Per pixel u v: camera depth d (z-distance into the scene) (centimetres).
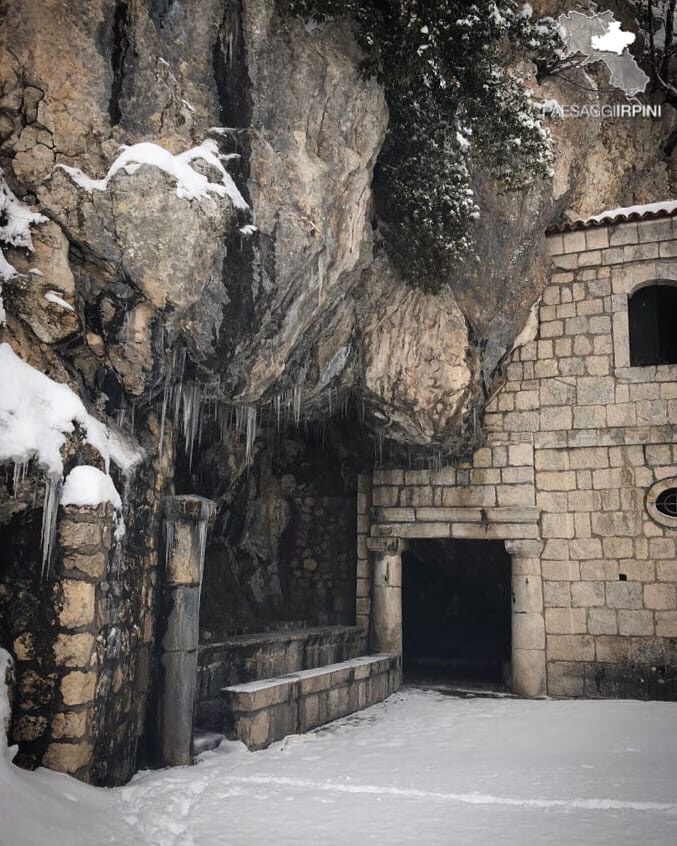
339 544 1209
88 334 588
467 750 685
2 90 547
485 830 457
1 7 545
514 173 861
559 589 1051
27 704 486
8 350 525
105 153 574
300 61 674
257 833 452
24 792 430
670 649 995
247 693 673
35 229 553
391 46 721
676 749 675
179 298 597
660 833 448
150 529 614
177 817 477
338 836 447
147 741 604
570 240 1111
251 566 1163
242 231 632
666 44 1325
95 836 424
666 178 1315
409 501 1135
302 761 636
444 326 955
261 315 653
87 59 568
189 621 623
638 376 1057
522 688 1038
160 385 635
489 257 977
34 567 498
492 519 1089
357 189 734
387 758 650
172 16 625
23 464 491
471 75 784
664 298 1230
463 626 1547
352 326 890
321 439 1221
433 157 828
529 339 1111
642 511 1031
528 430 1093
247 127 645
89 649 502
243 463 1030
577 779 573
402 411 962
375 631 1133
